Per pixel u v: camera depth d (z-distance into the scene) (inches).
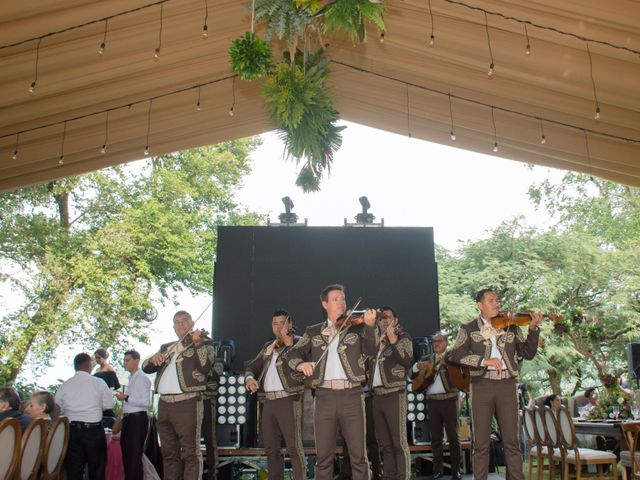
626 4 242.1
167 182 671.8
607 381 316.8
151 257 635.5
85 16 264.8
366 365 255.4
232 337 373.7
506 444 199.5
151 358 229.8
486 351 202.2
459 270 695.1
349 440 185.6
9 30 260.5
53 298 587.5
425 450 304.3
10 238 574.6
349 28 147.6
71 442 240.4
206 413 283.7
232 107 321.4
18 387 579.8
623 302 613.6
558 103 310.8
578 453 254.7
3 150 340.2
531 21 258.7
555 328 358.9
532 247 670.5
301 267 384.5
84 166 361.7
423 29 282.2
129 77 315.6
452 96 330.0
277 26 161.0
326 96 167.6
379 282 384.8
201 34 297.9
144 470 267.9
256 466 298.8
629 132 320.8
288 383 230.8
